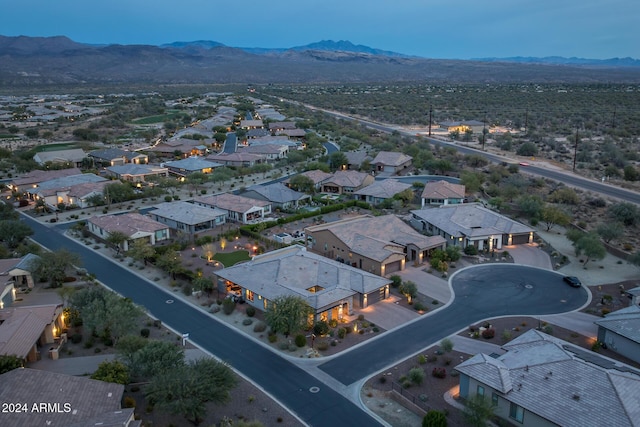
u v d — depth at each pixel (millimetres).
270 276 71375
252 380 52688
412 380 51438
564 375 44562
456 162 167875
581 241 85125
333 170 159000
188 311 68812
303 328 60969
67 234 101375
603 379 42719
